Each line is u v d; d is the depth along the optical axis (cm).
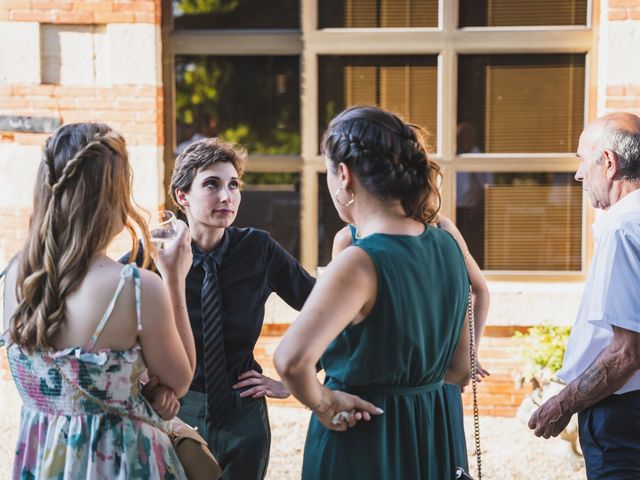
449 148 548
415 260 206
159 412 220
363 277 198
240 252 298
